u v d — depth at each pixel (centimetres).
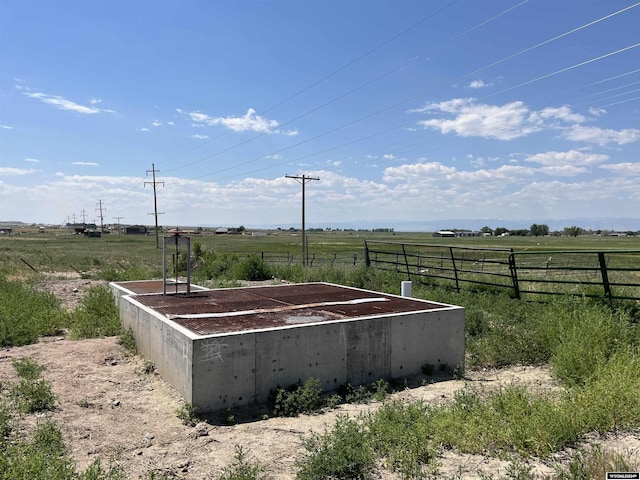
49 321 1263
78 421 650
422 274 1897
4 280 2142
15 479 450
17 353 980
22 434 592
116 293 1400
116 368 894
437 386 846
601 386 654
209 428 646
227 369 716
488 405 671
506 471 488
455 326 957
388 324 875
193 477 505
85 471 486
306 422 676
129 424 649
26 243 8912
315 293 1222
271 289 1307
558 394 734
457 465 514
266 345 749
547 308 1235
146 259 4769
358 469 502
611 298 1210
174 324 802
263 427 654
